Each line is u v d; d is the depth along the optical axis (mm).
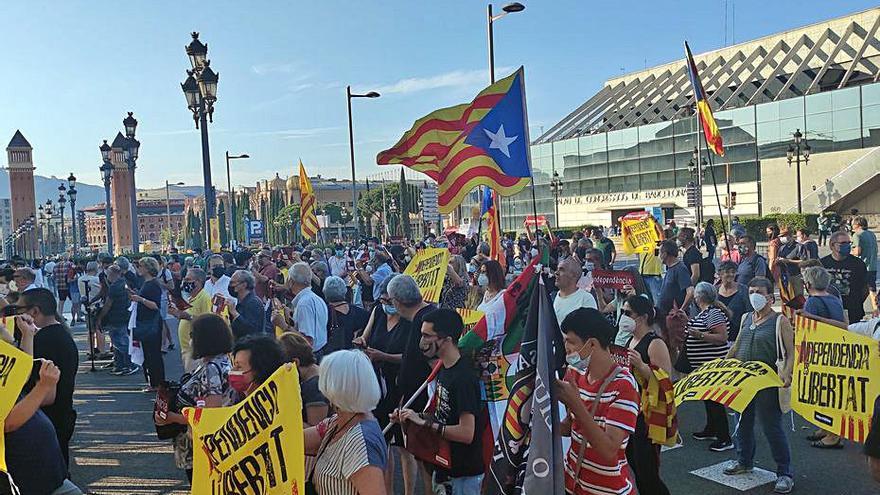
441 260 8836
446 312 4734
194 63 15523
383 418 6102
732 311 8688
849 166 55469
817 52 64875
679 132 68312
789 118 60344
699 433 7785
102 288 14062
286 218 118312
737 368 6051
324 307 7617
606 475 3793
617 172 75125
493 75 19500
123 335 12953
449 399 4629
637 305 5609
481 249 12938
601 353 3850
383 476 3344
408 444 4816
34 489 4215
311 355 4820
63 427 5820
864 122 55688
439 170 8172
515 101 7387
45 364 4227
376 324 6754
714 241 20391
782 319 6422
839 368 5664
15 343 5664
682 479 6582
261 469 3549
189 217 132375
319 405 4570
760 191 62531
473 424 4562
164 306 14289
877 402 4133
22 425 4156
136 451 8000
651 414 4695
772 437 6164
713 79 71000
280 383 3488
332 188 154000
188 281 10688
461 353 4715
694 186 40094
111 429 8984
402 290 5949
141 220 199500
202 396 4938
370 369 3441
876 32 63281
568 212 81312
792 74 65500
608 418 3738
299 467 3373
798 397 5914
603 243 19734
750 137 63188
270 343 4363
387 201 103125
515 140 7363
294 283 7723
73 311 20828
